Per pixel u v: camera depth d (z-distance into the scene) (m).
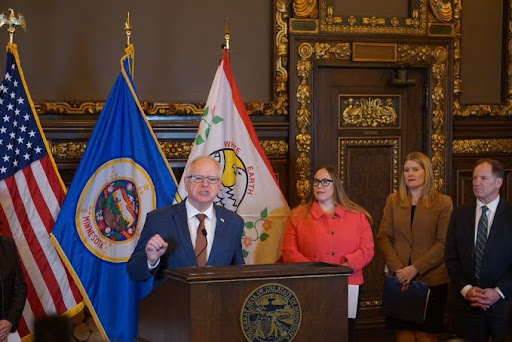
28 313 5.29
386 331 6.89
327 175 5.08
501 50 7.29
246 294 3.01
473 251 4.82
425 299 5.04
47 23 6.28
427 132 7.05
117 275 5.31
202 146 5.43
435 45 7.02
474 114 7.19
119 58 6.43
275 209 5.56
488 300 4.68
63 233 5.19
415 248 5.26
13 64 5.34
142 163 5.39
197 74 6.60
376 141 6.99
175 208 3.97
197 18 6.59
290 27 6.70
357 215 5.06
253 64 6.73
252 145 5.56
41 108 6.19
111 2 6.41
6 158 5.25
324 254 4.98
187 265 3.84
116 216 5.33
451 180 7.12
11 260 4.70
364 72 6.95
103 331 5.26
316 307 3.12
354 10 6.88
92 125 6.26
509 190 7.31
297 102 6.74
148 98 6.48
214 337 2.97
